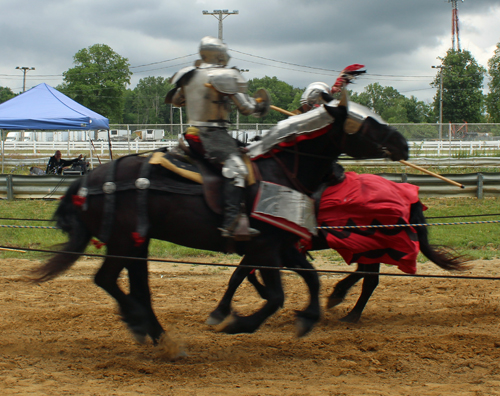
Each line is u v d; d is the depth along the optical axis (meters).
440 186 14.48
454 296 6.82
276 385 4.07
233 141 4.50
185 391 3.92
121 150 27.80
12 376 4.20
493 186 14.58
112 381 4.16
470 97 54.31
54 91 18.19
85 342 5.13
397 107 80.00
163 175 4.50
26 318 5.86
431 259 5.83
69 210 4.71
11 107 17.11
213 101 4.39
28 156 27.52
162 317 5.97
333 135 4.59
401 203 5.49
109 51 55.00
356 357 4.71
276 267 4.49
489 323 5.73
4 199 14.80
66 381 4.13
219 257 9.09
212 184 4.46
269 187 4.50
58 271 4.58
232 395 3.83
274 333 5.53
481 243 9.70
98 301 6.61
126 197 4.50
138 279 4.87
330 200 5.41
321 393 3.86
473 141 23.14
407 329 5.61
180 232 4.54
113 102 55.16
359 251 5.45
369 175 5.69
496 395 3.79
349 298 6.84
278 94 77.12
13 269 8.24
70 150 29.52
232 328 4.54
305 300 6.75
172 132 28.09
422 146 22.75
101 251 9.48
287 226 4.49
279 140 4.56
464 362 4.54
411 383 4.11
